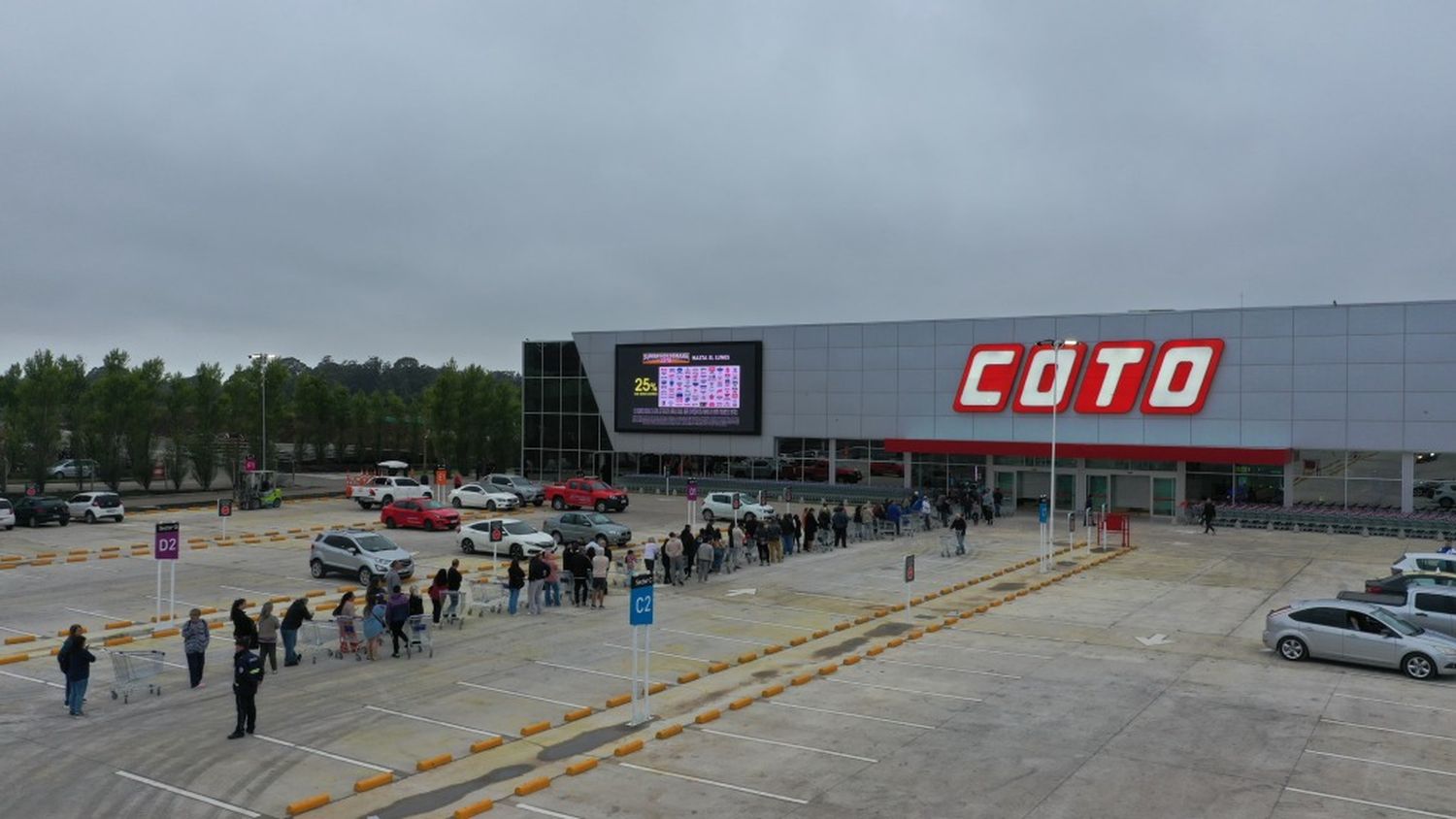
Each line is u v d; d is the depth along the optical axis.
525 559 37.59
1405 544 42.12
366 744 16.62
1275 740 16.77
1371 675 21.22
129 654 19.09
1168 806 13.83
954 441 55.84
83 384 76.94
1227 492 50.22
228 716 18.09
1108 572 35.50
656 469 66.69
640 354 66.19
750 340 62.69
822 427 60.50
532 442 70.50
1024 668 21.98
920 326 57.41
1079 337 52.66
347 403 98.94
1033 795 14.31
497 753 16.31
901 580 33.62
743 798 14.29
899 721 18.03
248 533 45.78
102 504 50.34
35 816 13.38
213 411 72.56
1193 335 49.81
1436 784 14.70
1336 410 47.00
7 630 25.33
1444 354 45.03
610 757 16.09
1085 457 51.50
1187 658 22.83
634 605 17.89
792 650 23.81
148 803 13.93
